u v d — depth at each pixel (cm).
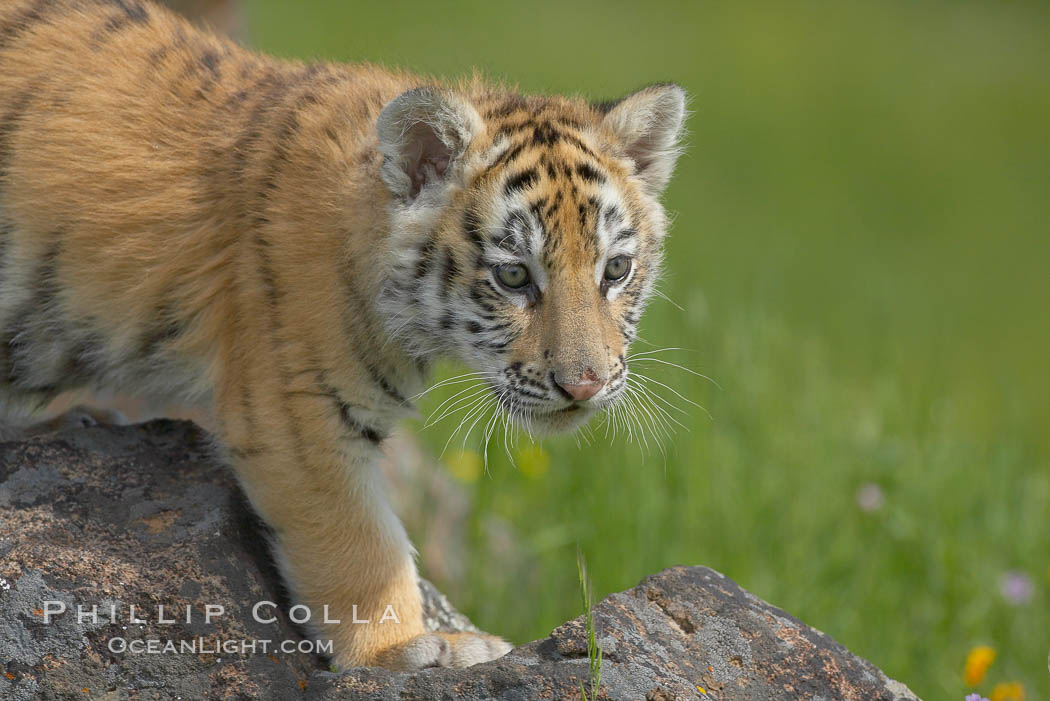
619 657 740
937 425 1562
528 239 838
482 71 1161
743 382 1538
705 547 1356
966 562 1375
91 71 902
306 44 3058
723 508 1380
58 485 826
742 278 2270
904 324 2430
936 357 1802
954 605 1353
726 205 3183
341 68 971
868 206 3338
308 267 843
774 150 3681
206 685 742
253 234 859
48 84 895
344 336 843
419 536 1347
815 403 1584
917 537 1404
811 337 1962
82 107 889
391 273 852
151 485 841
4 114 888
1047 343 2419
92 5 939
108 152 880
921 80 4488
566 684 720
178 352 885
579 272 851
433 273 855
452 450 1461
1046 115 4209
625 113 918
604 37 4291
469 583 1351
